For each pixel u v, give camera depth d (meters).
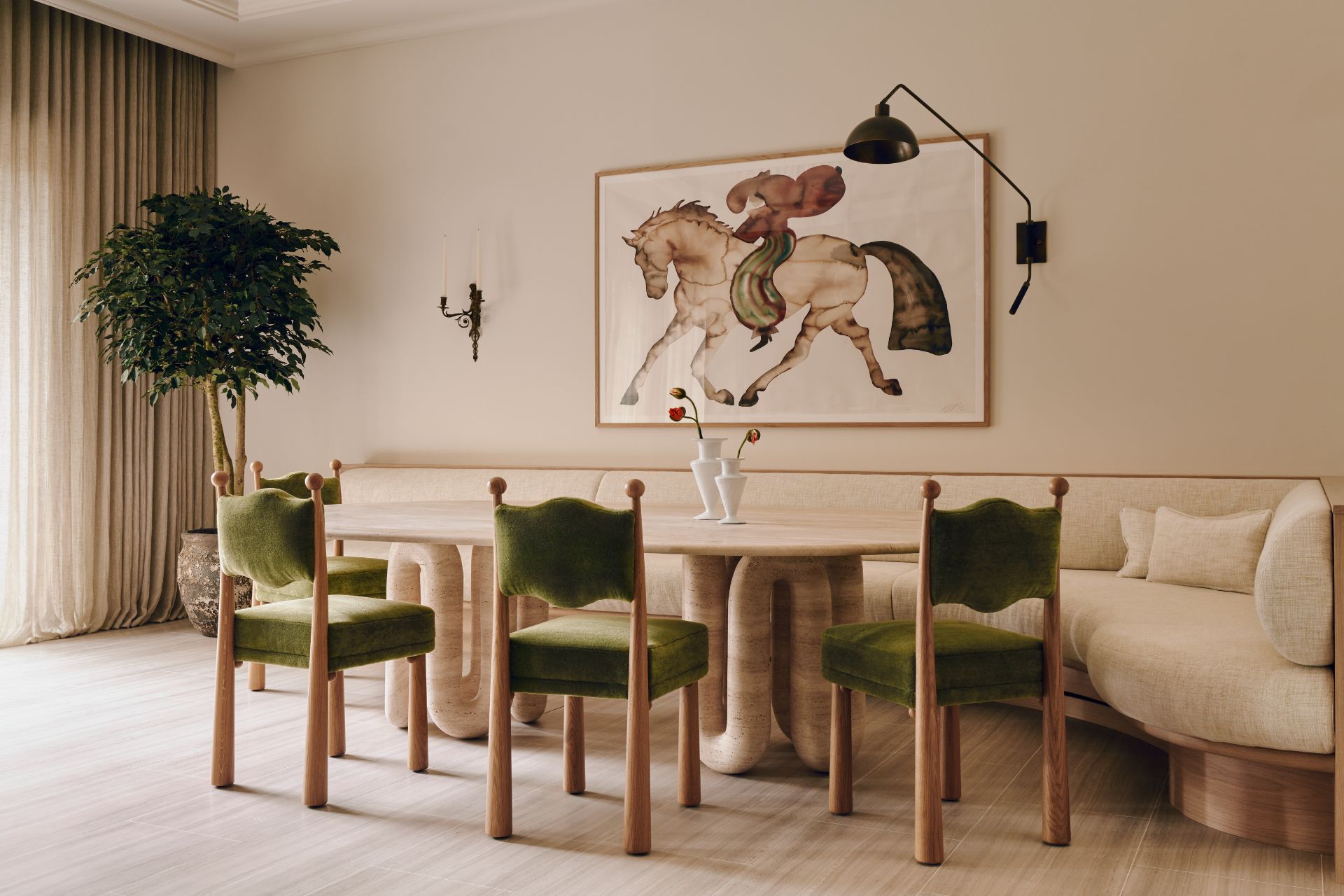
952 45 4.30
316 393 5.61
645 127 4.86
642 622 2.37
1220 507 3.67
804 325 4.54
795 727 2.92
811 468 4.55
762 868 2.27
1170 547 3.50
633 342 4.86
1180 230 3.98
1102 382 4.10
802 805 2.68
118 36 5.25
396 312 5.42
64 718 3.53
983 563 2.29
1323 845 2.34
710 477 3.11
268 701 3.79
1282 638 2.31
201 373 4.63
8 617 4.78
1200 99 3.96
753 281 4.63
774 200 4.59
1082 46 4.11
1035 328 4.19
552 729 3.41
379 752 3.15
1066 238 4.14
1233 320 3.92
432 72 5.33
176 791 2.79
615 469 4.75
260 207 5.71
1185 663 2.48
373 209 5.47
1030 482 3.97
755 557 2.88
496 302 5.19
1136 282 4.04
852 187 4.46
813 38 4.54
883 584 3.68
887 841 2.43
